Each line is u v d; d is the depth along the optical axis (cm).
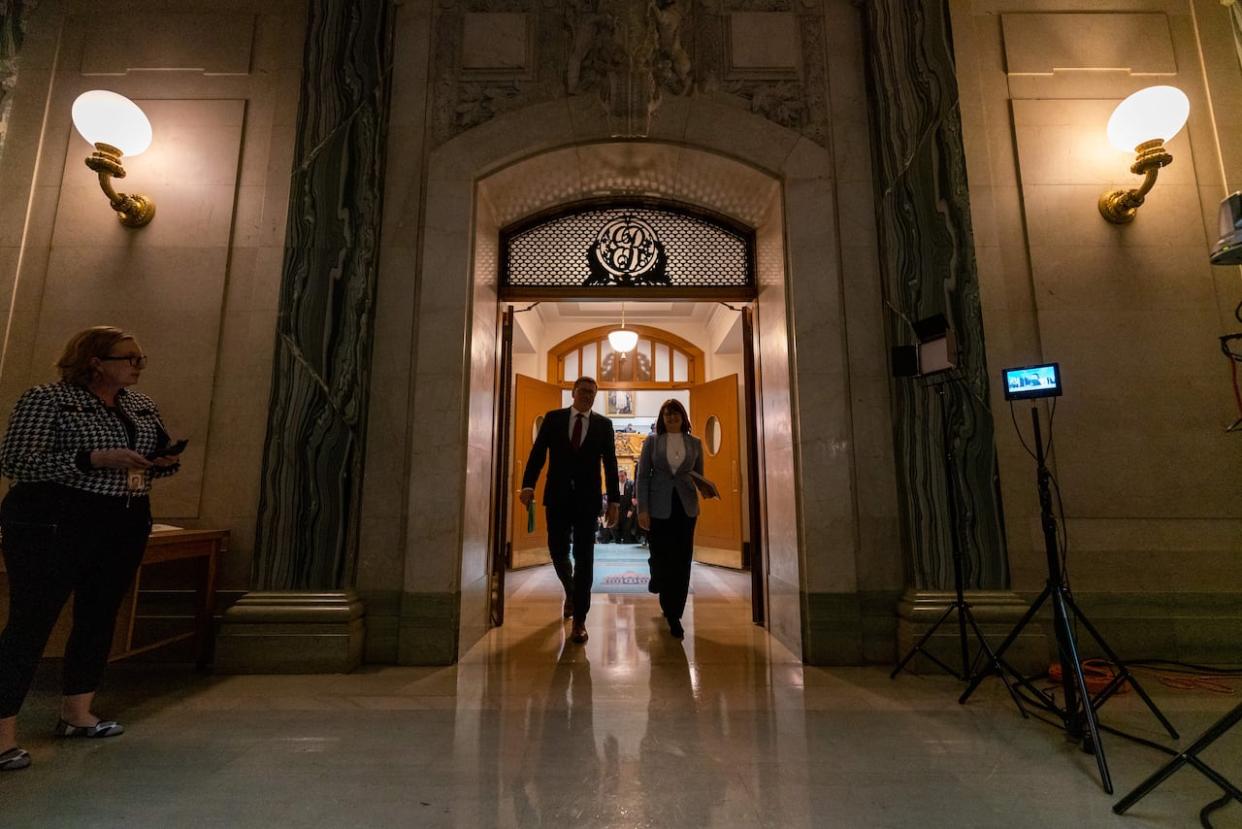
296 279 294
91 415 177
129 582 191
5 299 297
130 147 296
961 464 281
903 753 173
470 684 239
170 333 298
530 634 324
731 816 138
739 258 373
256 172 315
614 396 1001
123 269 303
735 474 629
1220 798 142
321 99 311
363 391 287
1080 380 297
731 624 351
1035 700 221
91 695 185
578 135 316
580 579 310
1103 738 185
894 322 294
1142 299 304
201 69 325
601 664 268
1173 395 296
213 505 285
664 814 138
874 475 287
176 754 170
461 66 323
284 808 140
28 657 162
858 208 309
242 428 291
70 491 170
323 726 193
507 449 363
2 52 317
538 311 740
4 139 312
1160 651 275
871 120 316
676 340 795
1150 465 290
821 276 303
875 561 281
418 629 270
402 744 178
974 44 331
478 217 317
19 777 154
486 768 162
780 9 331
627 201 369
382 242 303
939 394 260
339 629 258
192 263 304
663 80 321
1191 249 310
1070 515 287
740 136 317
